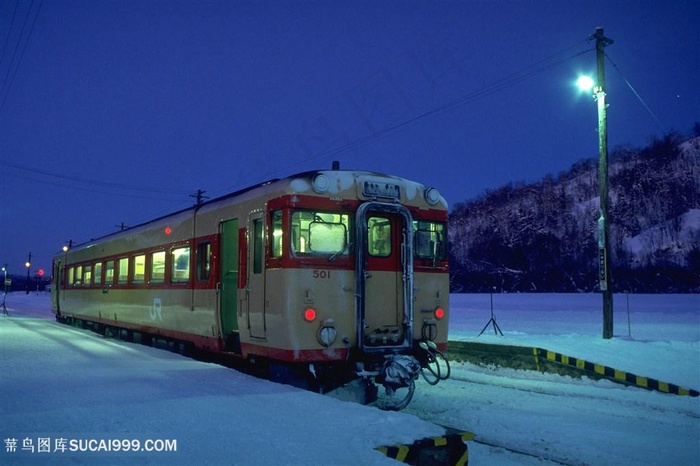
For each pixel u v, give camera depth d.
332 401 6.52
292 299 8.02
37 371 8.54
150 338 15.30
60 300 23.98
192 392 6.90
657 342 11.94
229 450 4.83
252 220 9.20
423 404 8.97
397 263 8.85
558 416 8.20
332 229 8.45
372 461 4.66
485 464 6.21
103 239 18.48
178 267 12.45
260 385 7.39
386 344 8.55
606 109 13.91
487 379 11.05
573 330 17.12
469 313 26.83
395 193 9.02
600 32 14.15
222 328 10.51
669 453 6.54
